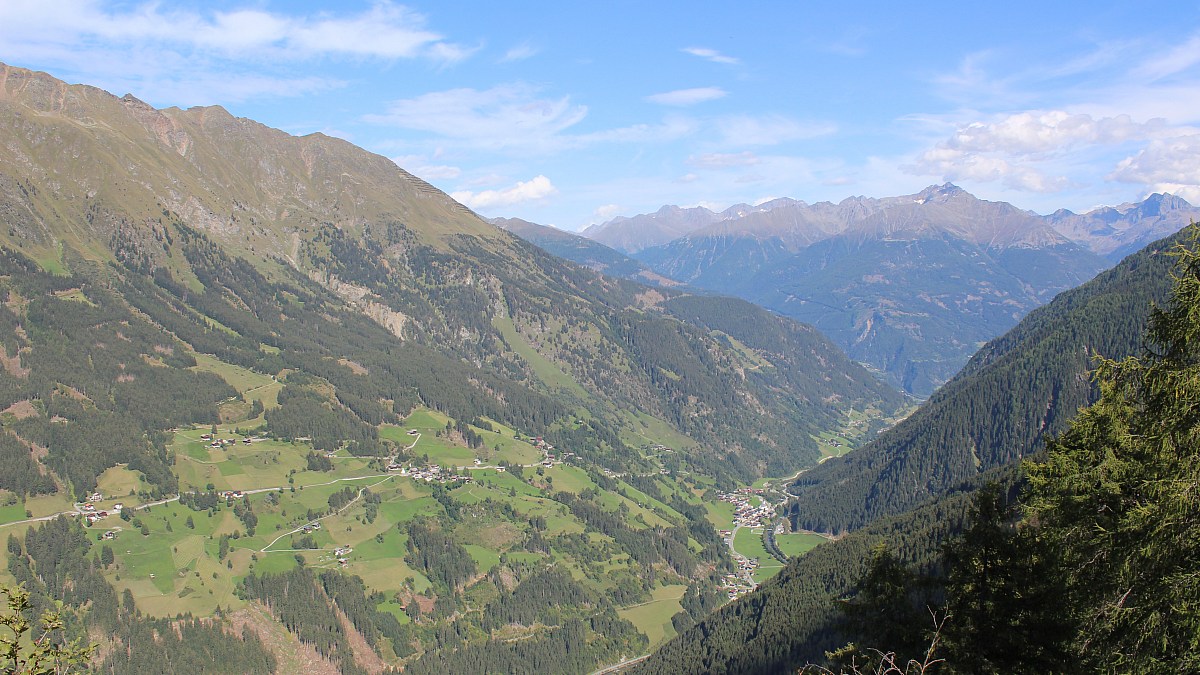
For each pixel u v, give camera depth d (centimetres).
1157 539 3148
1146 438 3419
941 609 3788
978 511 3875
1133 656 3195
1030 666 3450
